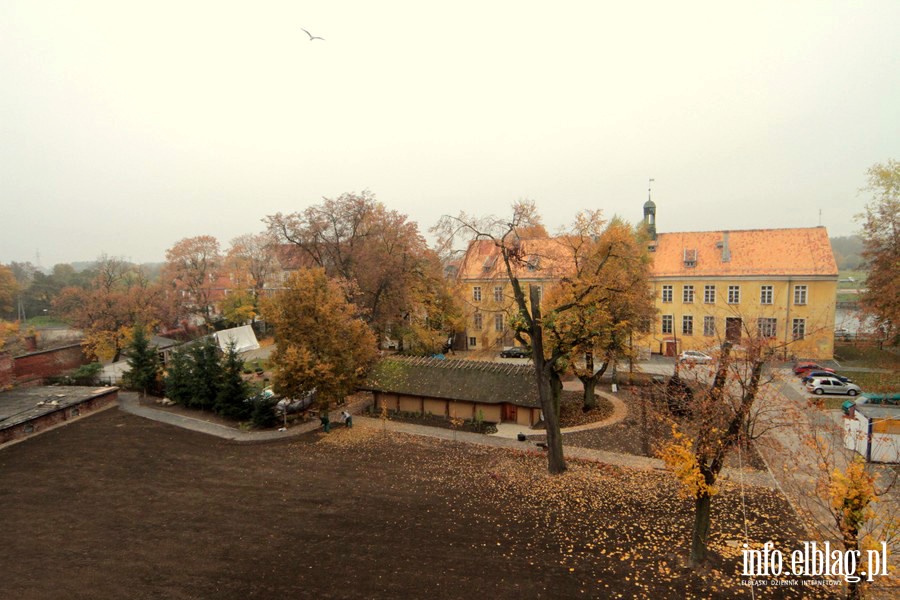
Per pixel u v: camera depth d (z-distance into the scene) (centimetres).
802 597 1380
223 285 8506
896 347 4356
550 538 1742
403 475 2395
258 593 1457
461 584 1474
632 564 1562
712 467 1480
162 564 1625
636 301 3212
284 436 3050
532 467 2469
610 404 3503
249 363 5378
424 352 4900
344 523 1892
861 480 1176
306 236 4562
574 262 2839
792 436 2506
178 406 3738
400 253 4603
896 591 1351
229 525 1891
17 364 4322
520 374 3309
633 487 2180
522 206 2698
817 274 4447
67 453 2741
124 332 5272
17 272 12256
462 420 3353
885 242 3591
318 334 3111
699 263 4956
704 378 2111
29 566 1625
